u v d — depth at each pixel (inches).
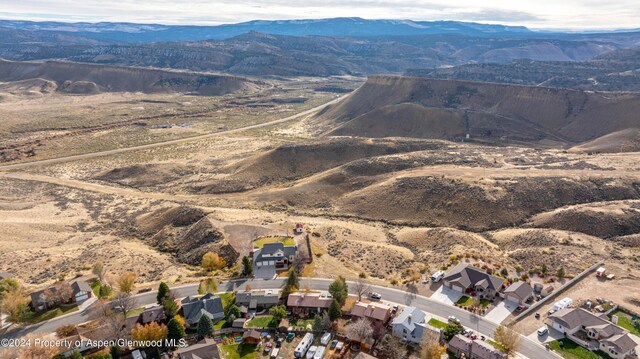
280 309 3267.7
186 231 5403.5
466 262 4094.5
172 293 3558.1
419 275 3846.0
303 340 2984.7
